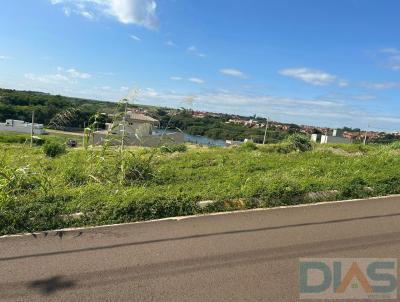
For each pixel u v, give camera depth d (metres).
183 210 5.89
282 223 5.53
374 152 13.55
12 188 6.01
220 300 3.53
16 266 4.16
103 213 5.54
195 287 3.76
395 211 6.14
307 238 4.99
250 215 5.86
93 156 7.70
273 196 6.43
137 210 5.67
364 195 6.94
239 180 7.36
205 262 4.29
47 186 6.45
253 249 4.64
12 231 5.08
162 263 4.25
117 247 4.66
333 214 5.94
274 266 4.21
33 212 5.37
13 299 3.53
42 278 3.91
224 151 13.15
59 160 9.05
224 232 5.17
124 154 7.74
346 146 15.35
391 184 7.39
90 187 6.61
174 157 10.65
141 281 3.86
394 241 4.92
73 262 4.26
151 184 7.18
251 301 3.52
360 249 4.66
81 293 3.64
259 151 13.23
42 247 4.65
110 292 3.66
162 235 5.05
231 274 4.02
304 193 6.66
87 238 4.93
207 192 6.45
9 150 8.84
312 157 10.98
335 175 7.96
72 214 5.47
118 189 6.52
